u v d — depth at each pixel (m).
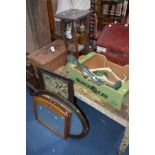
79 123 1.34
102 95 1.17
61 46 1.62
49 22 1.76
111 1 1.93
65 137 1.48
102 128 1.59
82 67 1.26
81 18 1.35
